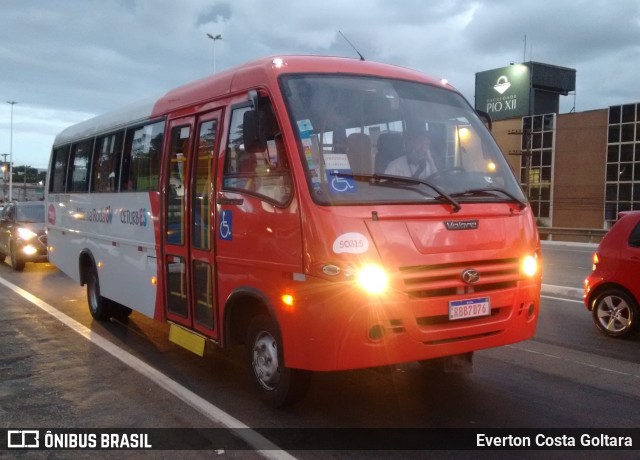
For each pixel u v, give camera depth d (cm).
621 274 787
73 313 952
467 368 523
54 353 718
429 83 570
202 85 609
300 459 429
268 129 491
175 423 498
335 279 431
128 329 840
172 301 648
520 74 6406
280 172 475
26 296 1111
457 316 460
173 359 689
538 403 543
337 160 468
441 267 457
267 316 513
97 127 887
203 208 582
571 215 5209
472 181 508
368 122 499
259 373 531
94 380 615
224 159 548
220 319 554
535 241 517
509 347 745
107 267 831
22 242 1466
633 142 4756
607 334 805
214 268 559
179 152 632
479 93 6788
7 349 737
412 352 444
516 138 5769
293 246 458
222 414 514
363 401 542
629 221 801
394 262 438
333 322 434
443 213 467
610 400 553
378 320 430
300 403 536
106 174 838
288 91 488
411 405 534
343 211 440
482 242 478
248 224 508
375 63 562
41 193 7994
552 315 957
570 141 5206
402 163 490
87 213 909
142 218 715
